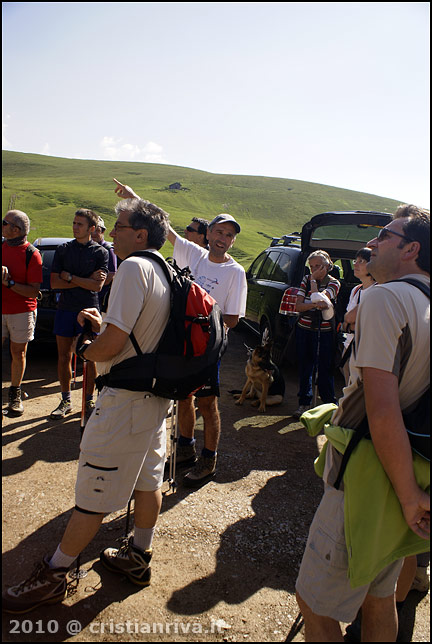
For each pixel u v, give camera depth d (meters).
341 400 1.92
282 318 6.19
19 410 4.55
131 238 2.43
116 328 2.17
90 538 2.29
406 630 2.36
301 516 3.25
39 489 3.31
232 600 2.47
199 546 2.86
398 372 1.68
